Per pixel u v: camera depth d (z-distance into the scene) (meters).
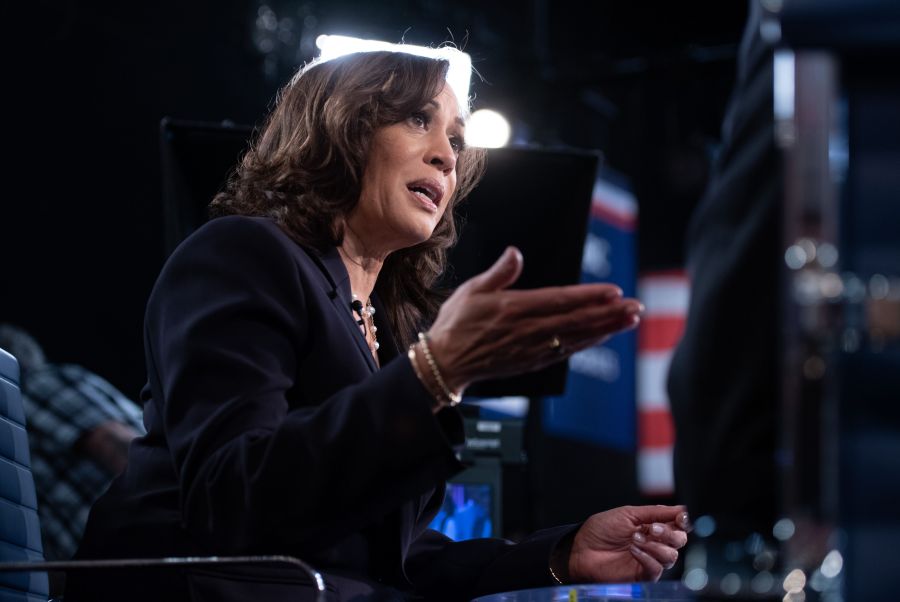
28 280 10.36
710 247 1.53
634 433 11.97
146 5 10.77
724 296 1.48
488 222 3.86
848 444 1.32
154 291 2.60
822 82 1.34
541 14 10.75
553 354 2.09
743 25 10.05
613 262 11.56
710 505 1.48
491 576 3.16
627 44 10.54
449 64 3.07
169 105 11.09
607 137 11.68
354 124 2.89
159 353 2.51
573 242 3.90
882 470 1.31
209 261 2.55
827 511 1.33
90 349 10.70
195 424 2.31
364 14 10.77
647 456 11.96
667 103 11.23
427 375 2.15
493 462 3.92
